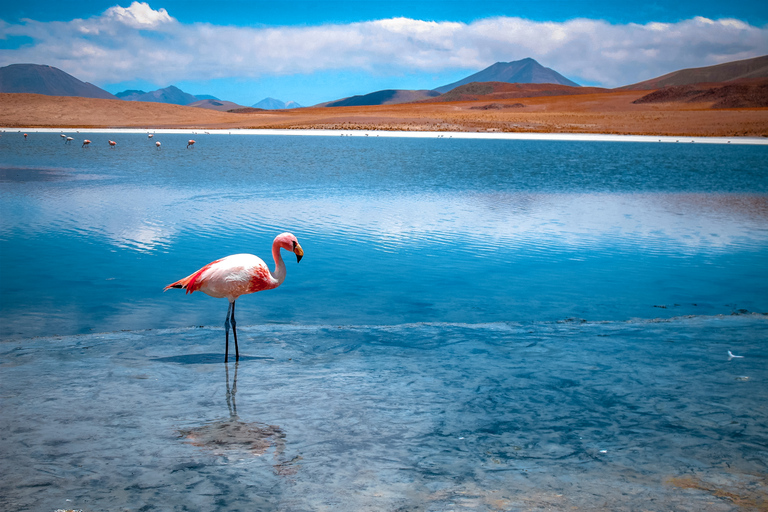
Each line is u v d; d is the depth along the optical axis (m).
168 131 76.19
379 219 16.17
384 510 3.18
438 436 4.16
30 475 3.53
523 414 4.55
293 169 30.17
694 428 4.28
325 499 3.29
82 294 9.11
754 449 3.94
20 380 5.25
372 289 9.69
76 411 4.54
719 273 10.83
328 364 5.85
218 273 5.68
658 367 5.70
